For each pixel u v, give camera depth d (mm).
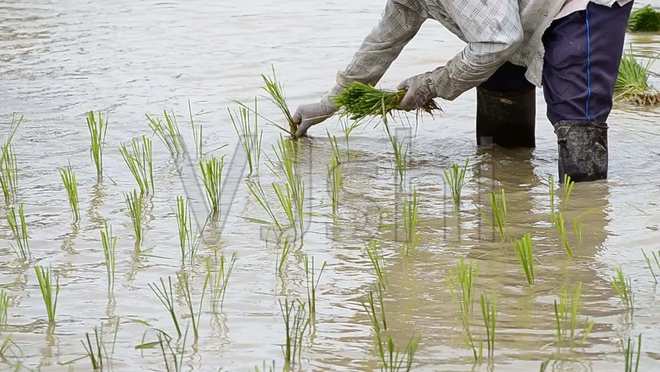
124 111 9266
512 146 8266
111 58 11266
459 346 4879
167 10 13984
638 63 10648
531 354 4773
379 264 5918
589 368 4621
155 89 10000
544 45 7250
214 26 12875
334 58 11102
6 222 6668
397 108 7793
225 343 4957
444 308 5305
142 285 5660
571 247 6086
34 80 10352
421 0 7691
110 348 4926
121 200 7066
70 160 7949
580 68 7109
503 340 4930
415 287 5578
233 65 10859
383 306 5344
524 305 5312
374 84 8344
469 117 9188
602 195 7004
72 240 6336
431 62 10914
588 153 7250
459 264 5875
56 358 4828
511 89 8023
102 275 5801
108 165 7832
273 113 9250
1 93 9875
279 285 5641
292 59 11094
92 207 6922
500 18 6973
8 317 5273
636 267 5754
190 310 5199
